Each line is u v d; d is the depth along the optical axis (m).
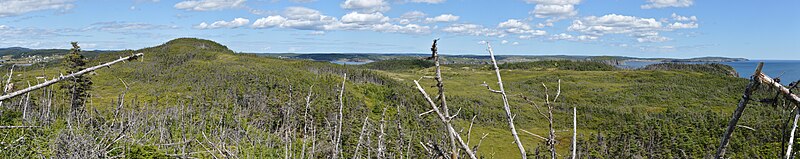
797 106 2.49
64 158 8.43
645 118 91.31
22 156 9.55
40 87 2.65
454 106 79.44
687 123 69.81
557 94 3.20
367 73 138.00
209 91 65.94
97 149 8.52
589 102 143.88
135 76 71.81
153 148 14.73
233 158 6.79
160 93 54.69
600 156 46.84
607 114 105.75
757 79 2.55
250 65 145.62
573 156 3.13
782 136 2.67
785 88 2.46
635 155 54.72
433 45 2.94
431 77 2.95
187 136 16.33
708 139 55.28
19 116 18.20
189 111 33.66
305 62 169.00
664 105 138.38
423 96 2.92
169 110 31.52
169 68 107.62
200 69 115.44
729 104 132.88
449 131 2.90
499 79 3.07
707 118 71.38
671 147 55.78
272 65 149.00
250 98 35.16
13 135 10.27
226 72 107.88
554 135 3.21
